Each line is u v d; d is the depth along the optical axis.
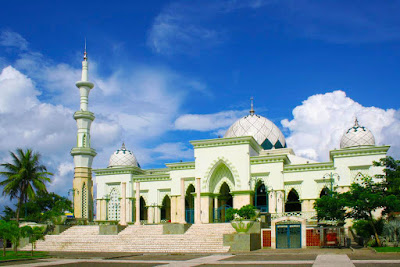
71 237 37.94
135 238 35.47
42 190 46.03
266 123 56.78
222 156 45.38
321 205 32.25
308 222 38.34
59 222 40.91
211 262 21.39
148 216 52.50
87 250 34.31
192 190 51.66
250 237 29.44
